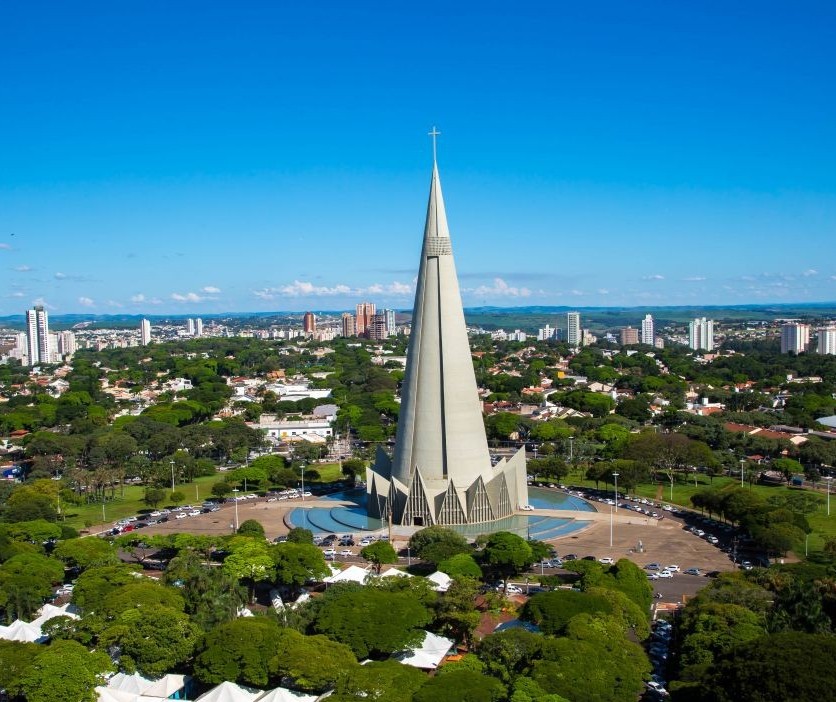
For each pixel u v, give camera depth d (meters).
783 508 192.88
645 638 128.25
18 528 187.75
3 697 107.50
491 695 101.12
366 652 119.62
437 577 153.50
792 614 120.88
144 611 124.00
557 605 125.25
